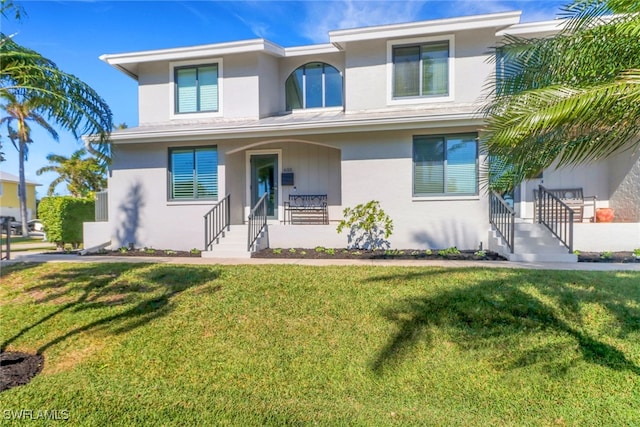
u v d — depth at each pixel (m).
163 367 5.06
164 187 12.82
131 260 10.20
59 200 14.17
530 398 4.35
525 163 4.47
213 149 12.65
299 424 3.86
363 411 4.10
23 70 5.15
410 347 5.27
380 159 11.39
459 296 6.40
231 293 7.03
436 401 4.35
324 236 11.69
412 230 11.22
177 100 13.76
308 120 11.49
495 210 10.46
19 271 8.95
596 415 4.04
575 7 4.46
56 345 5.68
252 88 13.28
